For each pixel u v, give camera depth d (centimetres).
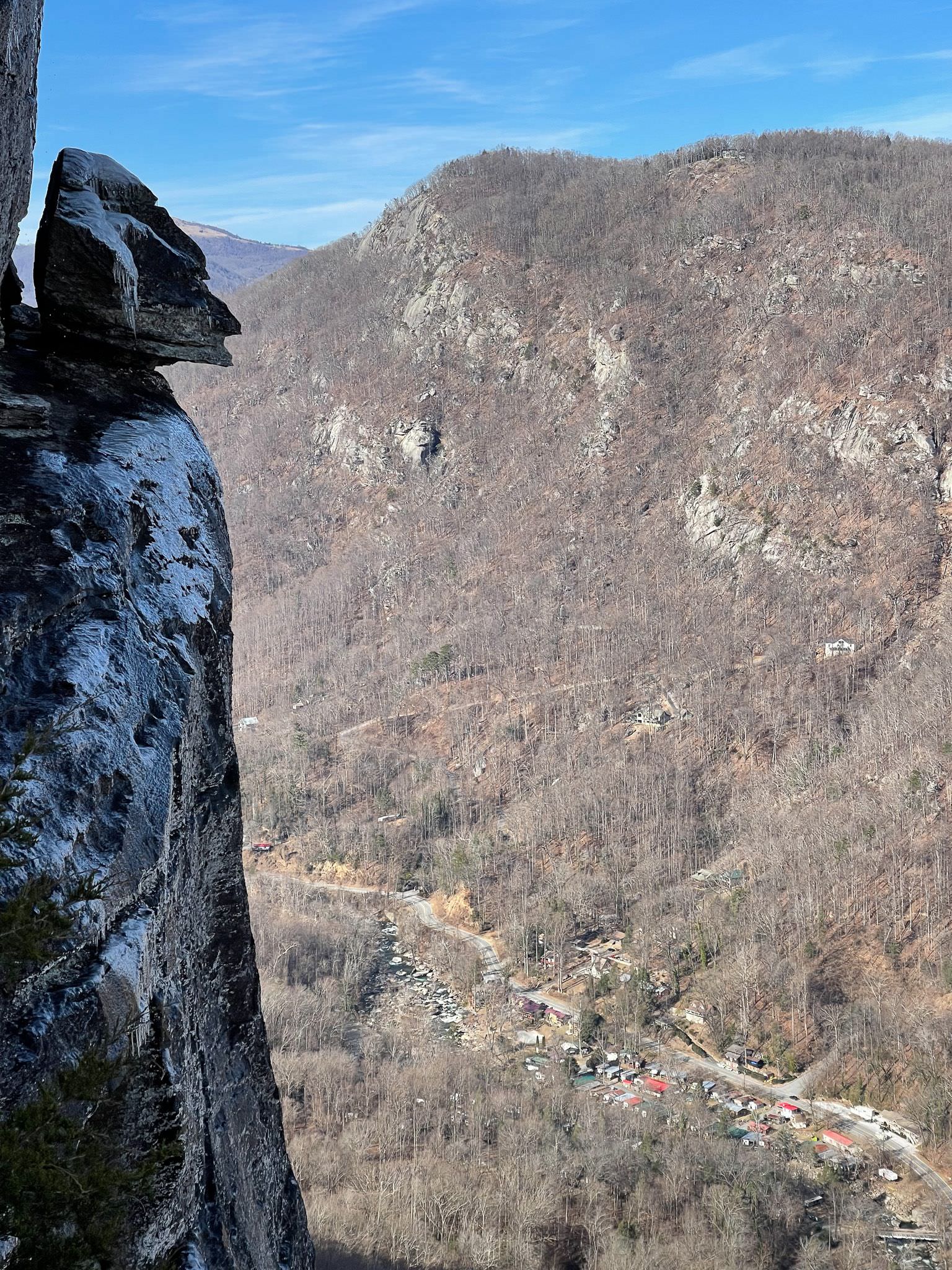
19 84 1295
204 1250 1212
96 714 1117
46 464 1321
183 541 1469
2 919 873
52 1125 851
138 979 1035
